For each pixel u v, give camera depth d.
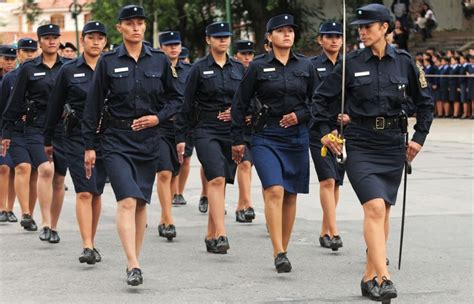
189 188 26.78
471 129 45.09
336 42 18.00
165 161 18.59
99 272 15.52
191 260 16.52
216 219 17.09
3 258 16.78
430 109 13.45
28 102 18.58
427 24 58.84
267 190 15.15
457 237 18.64
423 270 15.54
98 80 14.34
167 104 14.69
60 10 67.12
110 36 53.81
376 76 13.16
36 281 14.86
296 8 58.97
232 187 26.84
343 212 22.02
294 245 17.97
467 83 49.22
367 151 13.23
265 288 14.28
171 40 21.53
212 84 17.38
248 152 20.58
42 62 18.70
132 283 13.97
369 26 13.10
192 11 57.59
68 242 18.44
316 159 17.23
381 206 12.84
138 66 14.44
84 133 14.43
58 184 18.03
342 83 13.12
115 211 22.78
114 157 14.29
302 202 23.81
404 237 18.61
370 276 13.63
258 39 59.06
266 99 15.38
